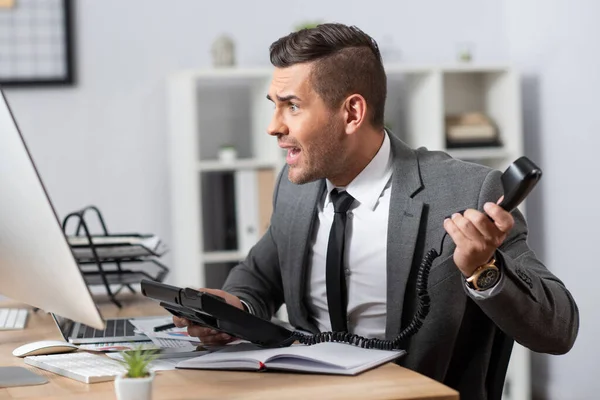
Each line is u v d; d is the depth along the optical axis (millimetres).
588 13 3912
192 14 4301
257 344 1733
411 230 1847
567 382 4199
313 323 2051
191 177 3945
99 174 4223
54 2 4133
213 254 3992
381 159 1952
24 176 1426
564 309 1678
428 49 4547
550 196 4293
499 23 4621
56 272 1483
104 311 2525
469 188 1849
